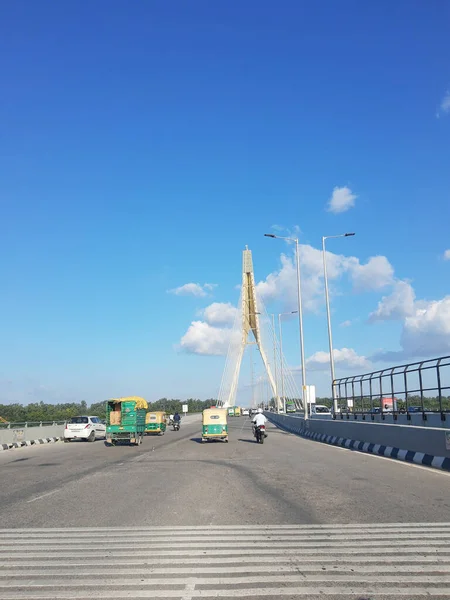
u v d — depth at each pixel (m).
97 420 37.47
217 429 30.39
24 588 5.79
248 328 94.06
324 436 30.31
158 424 41.97
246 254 95.19
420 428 17.12
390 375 28.36
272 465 17.52
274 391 87.50
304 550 7.12
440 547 7.19
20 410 64.06
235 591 5.62
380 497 10.88
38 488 13.18
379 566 6.44
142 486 13.10
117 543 7.59
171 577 6.11
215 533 8.11
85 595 5.55
